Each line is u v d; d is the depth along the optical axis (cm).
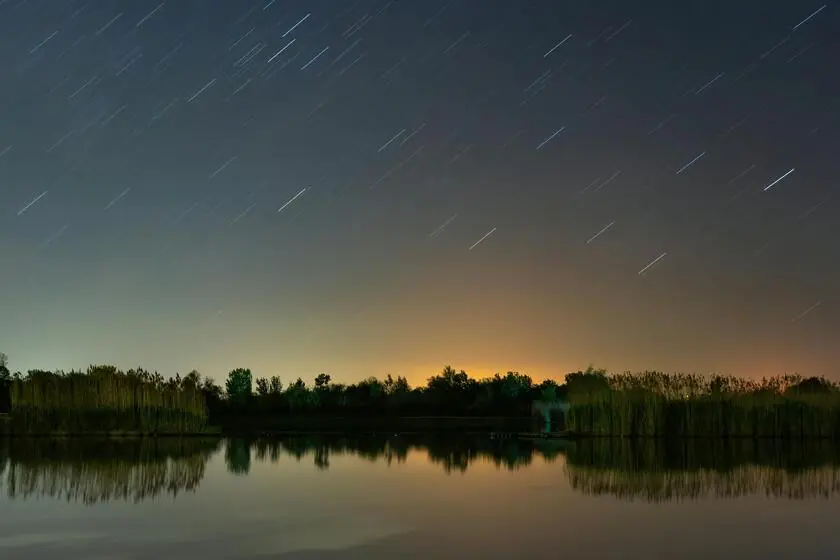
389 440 5797
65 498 2405
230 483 2822
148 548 1648
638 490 2628
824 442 5312
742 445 4962
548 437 5975
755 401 5753
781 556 1595
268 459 3912
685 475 3105
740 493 2552
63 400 6338
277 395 10450
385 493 2541
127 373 6638
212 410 10100
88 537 1770
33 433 6266
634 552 1623
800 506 2264
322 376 11269
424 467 3469
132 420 6481
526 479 2962
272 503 2302
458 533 1819
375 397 10812
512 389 10794
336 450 4612
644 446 4919
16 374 6469
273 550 1630
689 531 1858
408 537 1769
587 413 5975
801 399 5731
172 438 6059
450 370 11138
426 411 10488
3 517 2045
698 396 5878
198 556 1573
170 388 6706
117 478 2980
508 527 1897
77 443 5278
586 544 1698
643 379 6006
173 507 2220
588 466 3497
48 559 1545
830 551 1642
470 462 3738
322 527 1891
